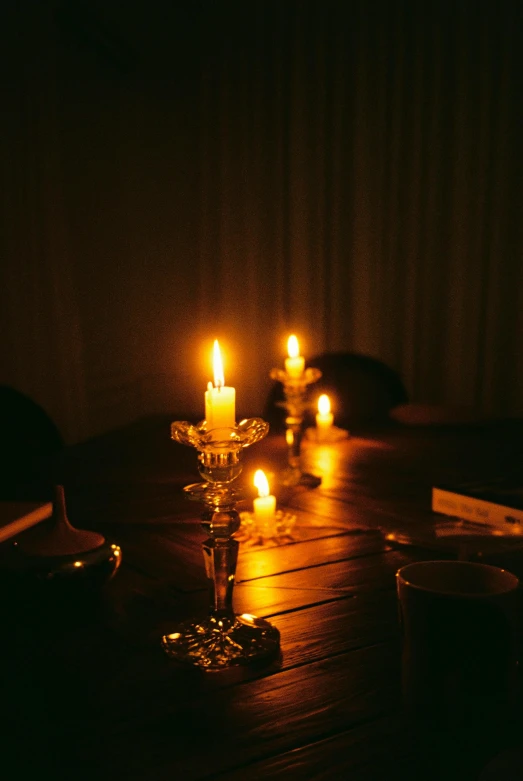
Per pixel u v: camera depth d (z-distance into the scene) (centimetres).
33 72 321
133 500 138
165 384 386
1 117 313
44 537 90
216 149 379
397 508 130
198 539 117
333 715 67
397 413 211
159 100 370
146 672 76
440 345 385
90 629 86
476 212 365
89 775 59
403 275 382
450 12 355
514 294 366
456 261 370
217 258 385
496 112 354
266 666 77
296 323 387
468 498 116
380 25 362
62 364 338
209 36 372
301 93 372
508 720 65
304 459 168
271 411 248
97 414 360
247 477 149
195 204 384
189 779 59
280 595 95
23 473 159
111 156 356
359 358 266
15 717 68
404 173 374
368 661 78
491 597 61
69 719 67
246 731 65
